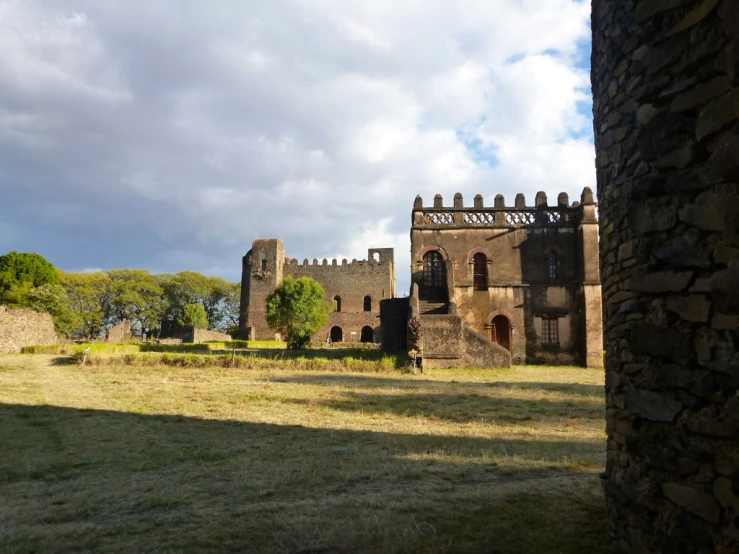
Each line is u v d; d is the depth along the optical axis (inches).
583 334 1220.5
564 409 567.8
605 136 215.6
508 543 198.7
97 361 1051.3
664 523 163.0
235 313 3742.6
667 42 167.6
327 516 230.5
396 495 259.8
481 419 501.4
